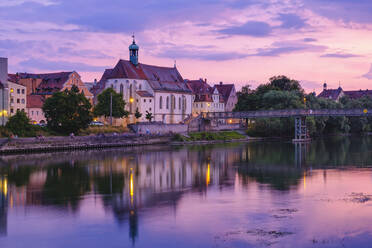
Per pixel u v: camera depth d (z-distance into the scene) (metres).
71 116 148.88
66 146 138.88
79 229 51.78
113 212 58.81
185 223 53.16
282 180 82.00
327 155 125.56
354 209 58.44
